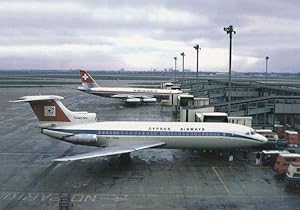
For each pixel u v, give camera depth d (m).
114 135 46.00
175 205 32.75
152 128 46.41
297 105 64.62
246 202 33.62
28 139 61.72
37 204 32.72
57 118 46.38
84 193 35.59
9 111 102.31
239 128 47.50
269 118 66.88
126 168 44.44
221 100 110.56
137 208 31.95
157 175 41.69
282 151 48.12
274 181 39.97
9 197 34.38
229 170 44.09
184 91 119.56
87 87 124.25
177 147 47.47
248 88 102.94
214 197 34.84
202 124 47.72
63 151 53.09
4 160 47.81
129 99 115.81
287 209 32.03
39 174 41.69
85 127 46.12
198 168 44.81
